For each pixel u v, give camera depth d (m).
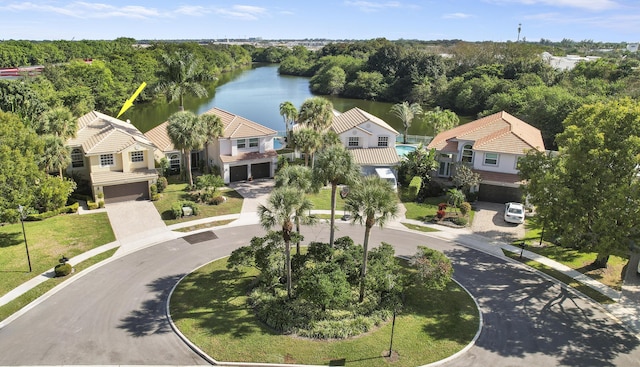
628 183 26.48
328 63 154.25
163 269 29.33
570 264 30.73
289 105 63.97
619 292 27.19
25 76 94.31
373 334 22.77
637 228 25.53
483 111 94.38
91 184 41.66
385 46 141.38
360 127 50.19
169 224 36.81
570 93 76.12
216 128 44.91
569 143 28.86
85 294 25.98
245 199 43.09
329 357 20.88
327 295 22.83
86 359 20.39
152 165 43.81
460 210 39.84
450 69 130.88
